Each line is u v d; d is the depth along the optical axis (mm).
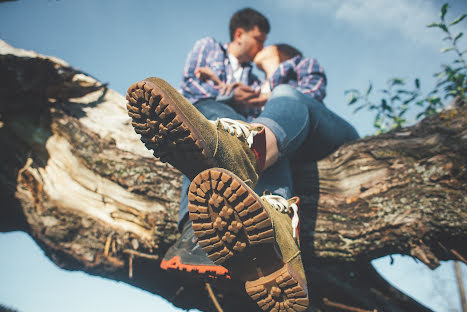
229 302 2158
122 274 2012
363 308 2236
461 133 1677
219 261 1051
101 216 1831
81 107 2027
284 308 1089
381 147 1808
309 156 1880
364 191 1761
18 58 1781
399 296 2375
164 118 956
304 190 1824
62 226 1810
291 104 1546
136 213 1833
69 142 1902
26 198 1864
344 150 1864
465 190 1577
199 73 1960
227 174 922
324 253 1767
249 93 1937
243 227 965
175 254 1271
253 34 2266
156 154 1076
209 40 2125
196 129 982
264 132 1275
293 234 1234
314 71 2098
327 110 1855
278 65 2260
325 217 1758
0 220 2076
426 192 1635
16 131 1908
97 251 1843
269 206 1156
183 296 2215
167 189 1844
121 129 1990
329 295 2242
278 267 1049
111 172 1854
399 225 1648
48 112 1941
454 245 1638
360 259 1798
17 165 1889
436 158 1662
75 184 1856
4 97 1846
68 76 1904
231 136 1139
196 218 1006
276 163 1449
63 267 1962
